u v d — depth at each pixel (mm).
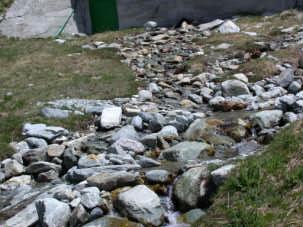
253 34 15547
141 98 11500
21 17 21656
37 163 8508
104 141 9195
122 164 7699
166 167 7344
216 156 7676
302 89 10625
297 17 16906
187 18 19609
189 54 14609
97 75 13328
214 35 16109
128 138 8820
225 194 5664
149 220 5957
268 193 5473
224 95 10906
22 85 12984
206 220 5434
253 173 5703
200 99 11023
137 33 18156
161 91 11977
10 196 7949
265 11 18719
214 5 19297
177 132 9000
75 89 12242
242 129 8531
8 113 11078
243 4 18969
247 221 5117
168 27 19312
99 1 21078
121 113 10281
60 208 6262
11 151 9297
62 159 8727
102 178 6730
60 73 13773
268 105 9922
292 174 5531
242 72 12203
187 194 6207
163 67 13844
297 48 13117
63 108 11008
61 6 21875
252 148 7863
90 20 21344
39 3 22172
